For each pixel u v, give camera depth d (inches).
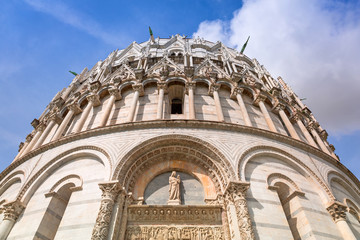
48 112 1020.5
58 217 524.7
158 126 612.4
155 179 572.4
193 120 616.1
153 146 580.1
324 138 1003.9
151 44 1299.2
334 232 483.5
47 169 595.8
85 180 537.6
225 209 476.4
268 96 871.1
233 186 477.4
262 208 473.1
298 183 566.3
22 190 564.7
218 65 1053.2
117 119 727.1
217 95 768.3
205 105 759.1
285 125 778.8
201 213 478.0
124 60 1108.5
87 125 752.3
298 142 653.3
